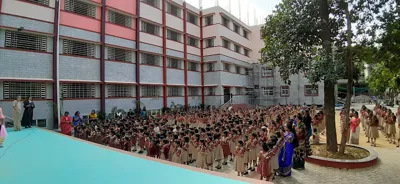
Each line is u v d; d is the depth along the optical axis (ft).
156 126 45.34
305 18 34.68
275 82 128.06
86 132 41.91
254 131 37.91
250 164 30.14
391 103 126.93
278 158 25.99
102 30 67.15
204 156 28.99
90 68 64.75
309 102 119.96
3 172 17.19
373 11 28.71
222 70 107.24
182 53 97.86
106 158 20.75
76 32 61.57
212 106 101.60
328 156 31.73
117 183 14.34
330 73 28.68
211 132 35.53
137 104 76.13
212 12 107.96
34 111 53.21
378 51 29.27
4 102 48.78
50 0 56.95
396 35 27.43
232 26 120.26
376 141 43.24
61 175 16.26
